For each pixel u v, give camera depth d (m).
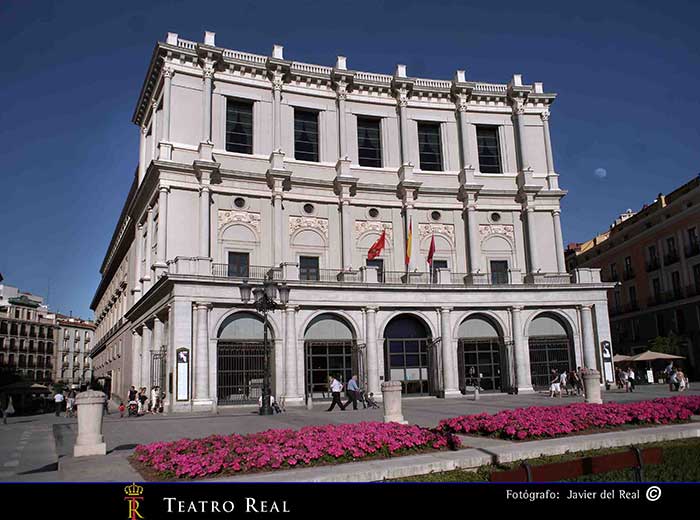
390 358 35.97
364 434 11.95
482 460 10.63
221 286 31.31
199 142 36.62
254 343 32.22
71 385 105.50
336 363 34.34
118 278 58.25
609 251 62.03
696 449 9.79
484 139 44.03
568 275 39.97
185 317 30.19
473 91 43.09
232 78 38.19
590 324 38.56
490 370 37.53
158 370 33.81
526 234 42.31
